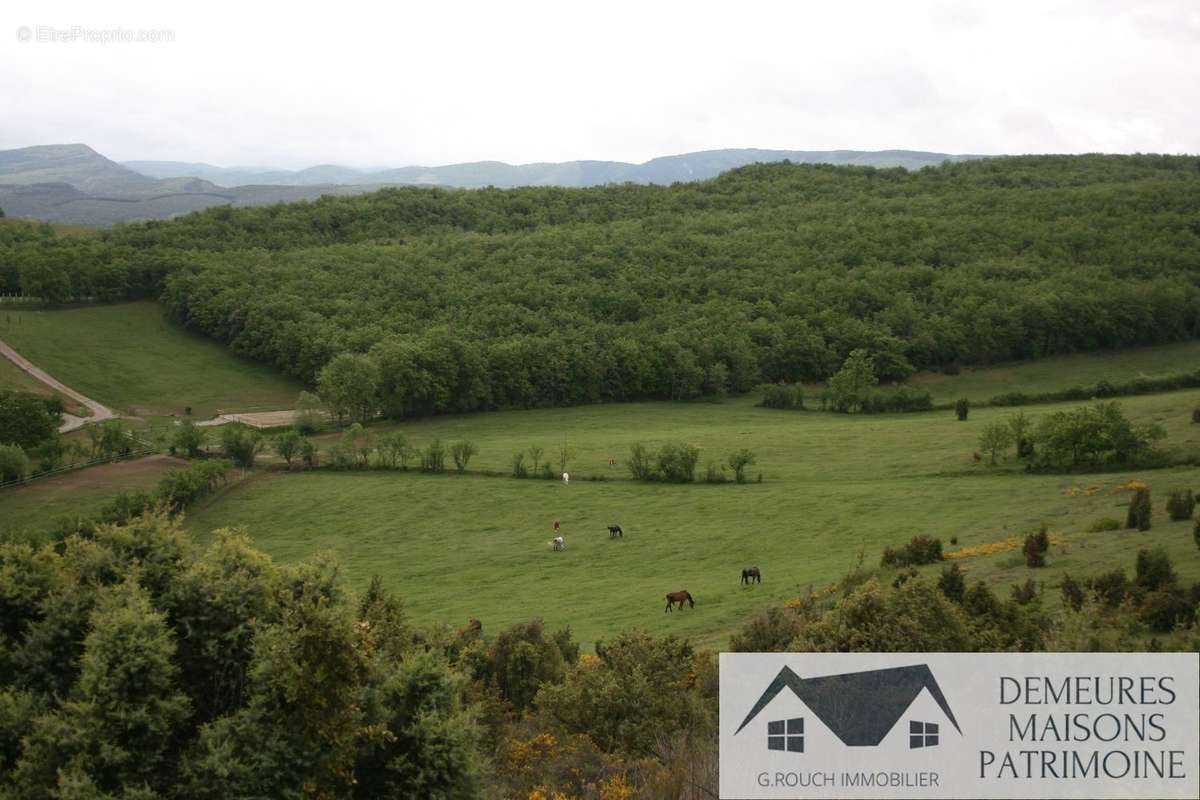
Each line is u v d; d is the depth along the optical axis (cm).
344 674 1574
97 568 1659
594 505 9062
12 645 1565
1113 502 7219
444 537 8400
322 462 10644
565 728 2606
